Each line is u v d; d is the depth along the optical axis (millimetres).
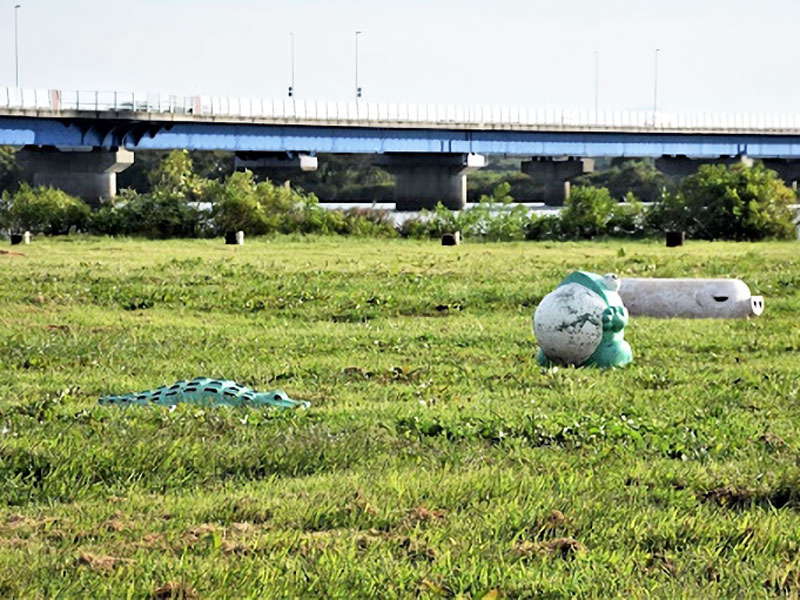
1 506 10898
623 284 28453
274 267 41094
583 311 20016
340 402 16406
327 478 11898
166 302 30359
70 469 11789
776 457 13109
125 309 29281
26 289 32656
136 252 49656
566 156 131000
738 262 44219
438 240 63875
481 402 16375
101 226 66250
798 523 10609
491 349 22453
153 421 14156
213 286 34156
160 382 18188
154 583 8773
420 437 13883
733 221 68000
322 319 28031
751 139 131500
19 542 9711
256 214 65875
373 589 8820
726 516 10805
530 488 11445
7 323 25875
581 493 11352
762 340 23750
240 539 9891
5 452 12219
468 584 8953
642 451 13359
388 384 18219
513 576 9109
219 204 66062
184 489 11539
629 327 25516
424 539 9945
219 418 14406
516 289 33031
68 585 8680
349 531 10172
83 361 20484
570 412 15547
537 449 13359
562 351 20125
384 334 24469
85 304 29953
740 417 15477
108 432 13430
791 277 36969
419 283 35219
